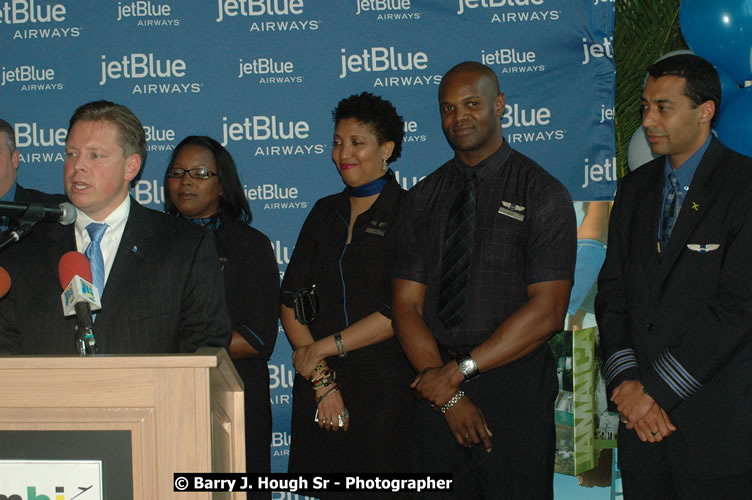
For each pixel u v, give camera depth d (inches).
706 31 125.0
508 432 103.1
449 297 106.2
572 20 134.2
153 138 135.6
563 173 135.2
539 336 101.3
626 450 101.2
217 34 135.1
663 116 98.9
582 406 127.2
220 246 115.7
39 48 134.9
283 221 136.9
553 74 134.7
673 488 99.2
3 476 53.0
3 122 110.1
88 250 79.2
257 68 135.4
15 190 115.5
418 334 106.0
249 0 134.8
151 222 82.9
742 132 118.3
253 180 136.4
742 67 125.6
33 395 53.0
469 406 102.3
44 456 52.9
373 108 116.4
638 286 100.6
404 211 112.6
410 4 134.7
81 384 52.9
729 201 94.7
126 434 52.9
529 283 103.5
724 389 94.1
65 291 66.6
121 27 134.8
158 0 134.6
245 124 135.8
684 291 95.8
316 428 113.7
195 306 81.0
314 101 135.7
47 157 135.7
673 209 100.2
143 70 135.0
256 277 114.4
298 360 113.1
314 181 136.4
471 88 106.6
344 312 113.1
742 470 93.2
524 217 104.5
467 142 107.0
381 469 110.0
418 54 135.0
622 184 108.7
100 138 77.6
